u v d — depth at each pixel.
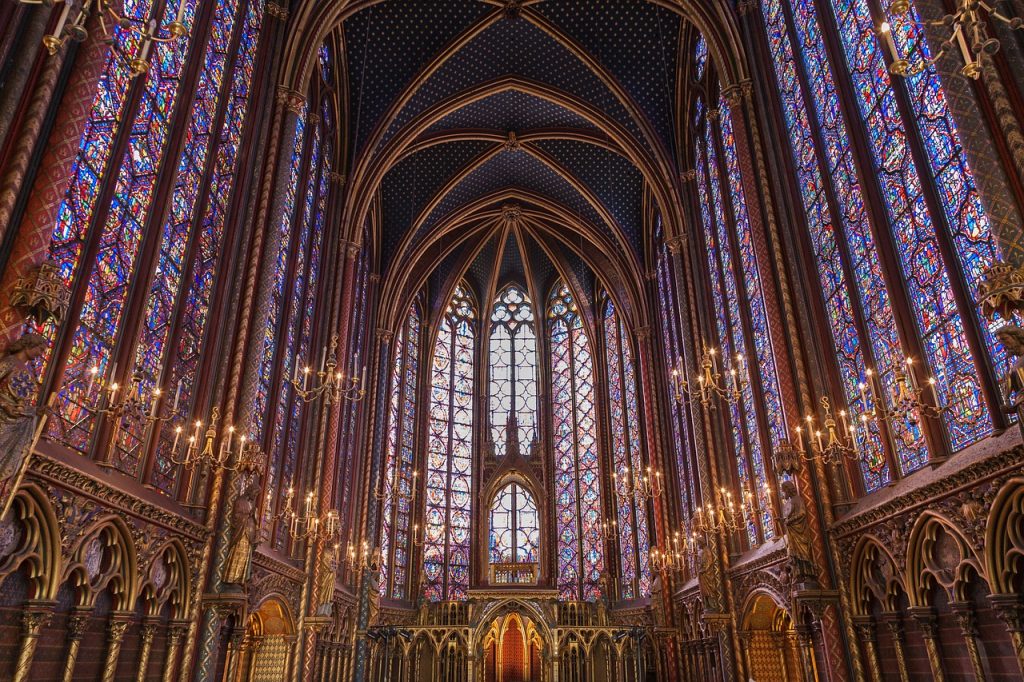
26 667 6.78
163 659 10.02
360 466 23.62
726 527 16.69
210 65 12.27
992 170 7.32
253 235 13.34
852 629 11.20
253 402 12.38
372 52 21.22
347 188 21.23
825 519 11.91
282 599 14.98
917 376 9.92
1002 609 7.58
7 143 6.32
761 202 14.63
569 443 31.53
